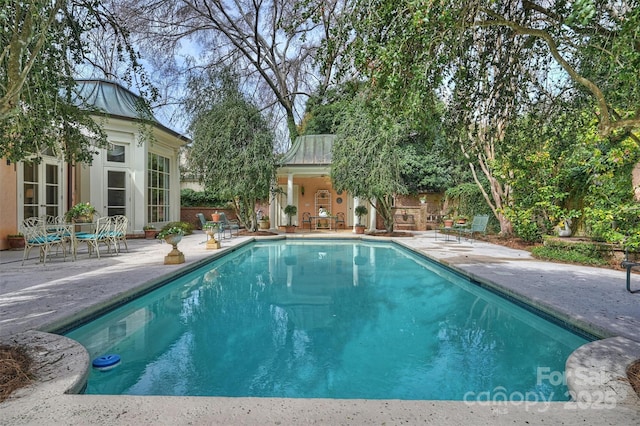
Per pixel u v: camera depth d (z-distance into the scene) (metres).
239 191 12.05
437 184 16.94
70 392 2.07
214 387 2.60
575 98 3.97
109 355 3.12
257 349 3.33
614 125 2.38
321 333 3.78
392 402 1.97
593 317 3.45
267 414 1.83
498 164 9.33
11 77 2.28
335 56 3.12
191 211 18.19
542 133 4.48
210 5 17.75
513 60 3.51
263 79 21.88
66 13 3.33
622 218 6.34
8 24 2.47
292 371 2.88
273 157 13.00
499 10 3.32
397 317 4.32
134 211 11.92
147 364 2.98
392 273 7.14
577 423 1.75
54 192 9.95
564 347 3.40
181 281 6.24
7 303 3.88
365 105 3.08
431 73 2.74
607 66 2.89
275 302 5.00
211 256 7.82
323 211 17.23
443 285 6.08
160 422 1.75
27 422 1.74
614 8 2.46
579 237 8.45
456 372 2.84
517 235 10.87
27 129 3.31
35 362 2.41
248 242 11.73
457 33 2.58
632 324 3.26
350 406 1.92
